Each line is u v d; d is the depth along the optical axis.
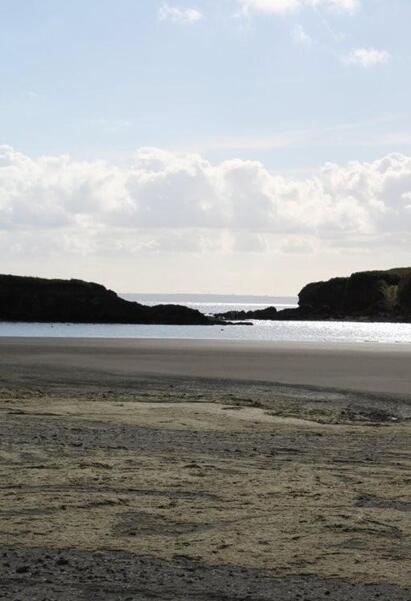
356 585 6.93
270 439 16.14
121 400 23.12
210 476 11.55
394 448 15.22
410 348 55.78
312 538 8.38
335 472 12.16
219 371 34.34
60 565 7.38
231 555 7.75
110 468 12.08
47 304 133.50
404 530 8.76
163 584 6.87
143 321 132.75
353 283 174.75
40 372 32.34
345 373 34.12
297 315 171.50
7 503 9.74
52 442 14.78
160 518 9.12
